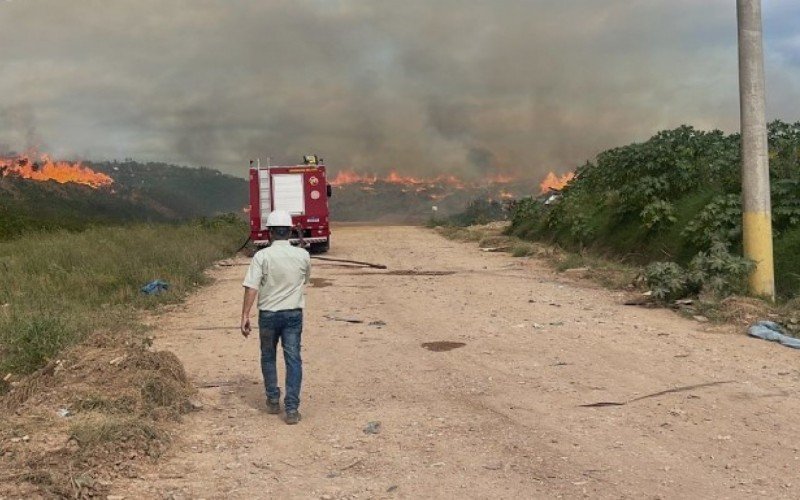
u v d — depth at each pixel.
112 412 6.77
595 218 23.97
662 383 8.21
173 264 19.16
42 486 5.04
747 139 13.28
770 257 13.29
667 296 13.56
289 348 7.29
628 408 7.32
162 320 12.98
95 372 7.56
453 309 13.70
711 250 13.76
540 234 28.59
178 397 7.49
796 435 6.38
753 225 13.26
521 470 5.74
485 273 19.27
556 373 8.80
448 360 9.66
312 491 5.39
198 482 5.55
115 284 16.05
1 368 8.26
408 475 5.70
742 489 5.25
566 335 11.02
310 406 7.73
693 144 20.66
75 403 6.87
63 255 18.77
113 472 5.57
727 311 12.03
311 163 26.97
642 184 20.36
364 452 6.25
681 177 19.97
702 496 5.16
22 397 7.28
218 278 19.56
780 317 11.53
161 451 6.16
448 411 7.40
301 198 26.67
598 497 5.19
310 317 13.21
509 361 9.48
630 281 15.91
